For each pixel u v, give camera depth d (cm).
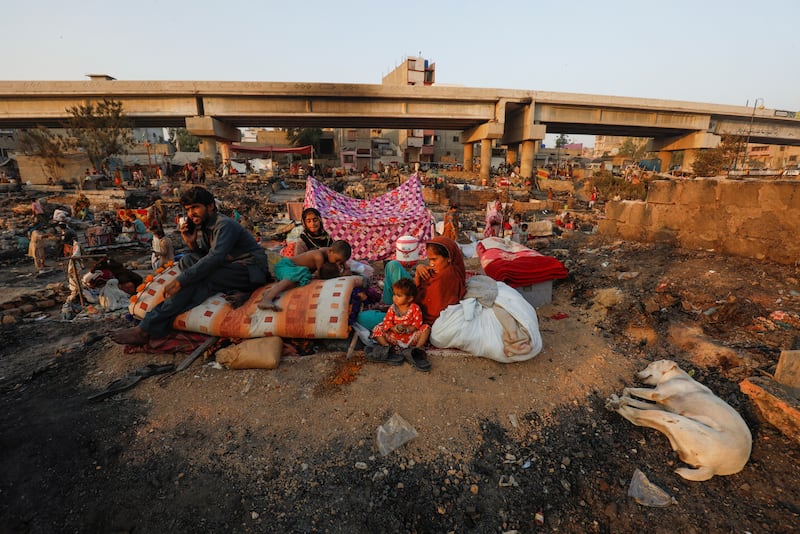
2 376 383
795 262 463
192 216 393
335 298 390
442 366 364
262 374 352
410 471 267
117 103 2709
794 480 246
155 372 357
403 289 365
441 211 1962
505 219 1135
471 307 377
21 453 273
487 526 239
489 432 297
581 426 306
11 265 1089
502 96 3400
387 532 235
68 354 411
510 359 360
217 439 287
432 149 5128
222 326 378
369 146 5038
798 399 278
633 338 417
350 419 303
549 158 5934
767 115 4191
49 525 233
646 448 283
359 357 374
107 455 276
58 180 2691
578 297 526
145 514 240
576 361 379
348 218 794
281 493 251
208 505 244
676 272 511
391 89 3209
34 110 2852
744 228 516
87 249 1248
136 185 2498
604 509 246
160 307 374
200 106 3019
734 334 377
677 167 5109
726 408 277
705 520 232
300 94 3062
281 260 434
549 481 265
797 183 455
